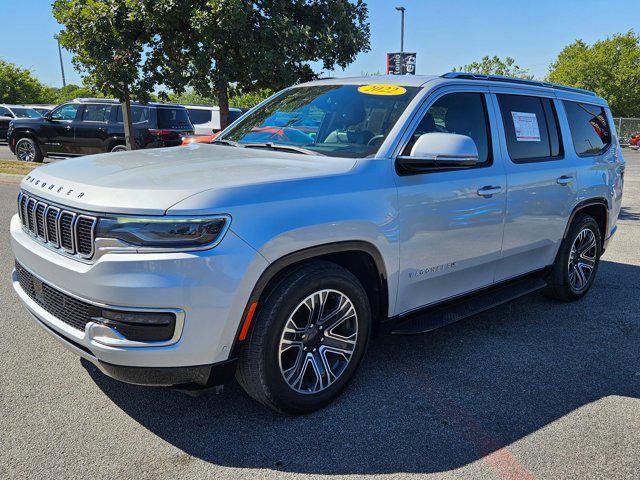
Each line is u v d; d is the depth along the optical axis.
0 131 24.14
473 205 3.77
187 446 2.78
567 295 5.16
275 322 2.81
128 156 3.45
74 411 3.04
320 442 2.86
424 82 3.79
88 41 8.93
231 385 3.42
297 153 3.50
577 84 46.62
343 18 9.63
